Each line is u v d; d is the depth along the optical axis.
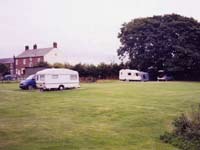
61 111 20.02
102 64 64.75
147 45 64.44
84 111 19.89
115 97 27.69
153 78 66.62
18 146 11.49
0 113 19.31
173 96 27.72
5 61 102.56
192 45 63.16
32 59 88.12
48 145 11.73
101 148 11.45
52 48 87.50
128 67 66.38
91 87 39.75
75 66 63.12
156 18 67.75
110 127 15.18
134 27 66.75
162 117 17.48
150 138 13.05
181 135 12.58
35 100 25.94
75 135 13.42
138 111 19.53
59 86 36.34
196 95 27.97
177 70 61.16
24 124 15.75
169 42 63.09
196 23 65.38
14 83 52.56
